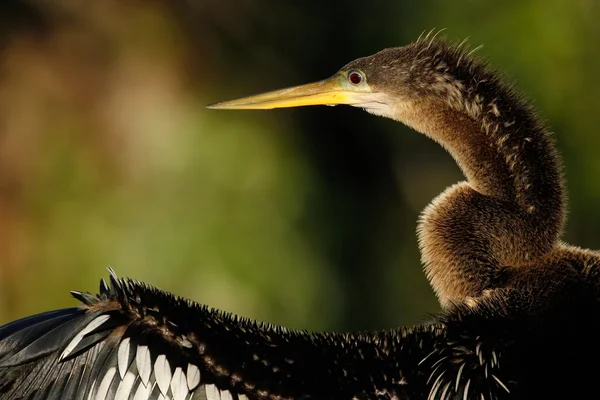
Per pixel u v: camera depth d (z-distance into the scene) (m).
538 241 7.84
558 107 16.42
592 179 16.59
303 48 16.09
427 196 17.64
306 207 15.08
